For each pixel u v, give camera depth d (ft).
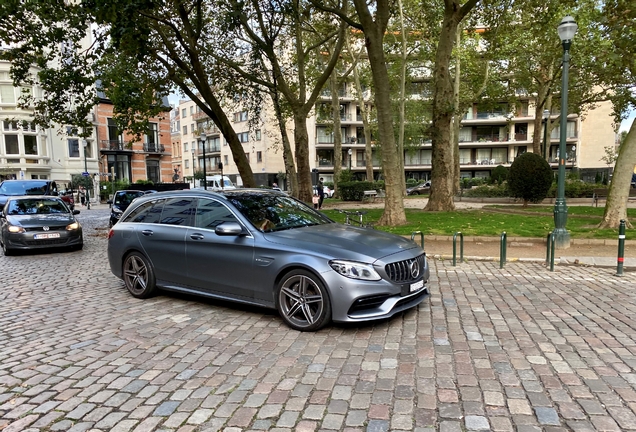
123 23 31.58
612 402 9.73
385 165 41.73
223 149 209.26
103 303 19.48
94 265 30.01
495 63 89.45
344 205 79.20
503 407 9.59
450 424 8.93
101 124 151.94
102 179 151.74
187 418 9.41
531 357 12.36
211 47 56.13
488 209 59.77
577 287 20.71
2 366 12.59
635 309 17.01
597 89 118.93
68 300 20.27
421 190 144.97
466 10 48.80
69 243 36.09
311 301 14.64
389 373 11.45
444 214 51.75
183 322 16.25
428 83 148.66
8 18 38.81
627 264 24.71
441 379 11.04
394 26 87.35
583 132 168.35
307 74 80.59
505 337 14.01
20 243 34.22
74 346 14.06
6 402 10.36
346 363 12.16
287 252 15.17
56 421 9.44
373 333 14.57
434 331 14.67
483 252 30.01
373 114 141.49
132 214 21.20
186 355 13.03
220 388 10.82
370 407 9.70
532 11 52.34
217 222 17.63
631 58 36.52
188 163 240.32
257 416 9.43
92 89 51.03
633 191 81.71
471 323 15.48
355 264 14.17
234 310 17.69
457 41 79.92
